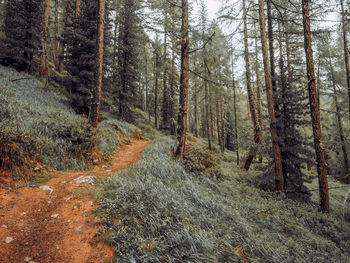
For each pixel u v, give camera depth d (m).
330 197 10.60
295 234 4.55
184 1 7.71
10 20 16.16
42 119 7.16
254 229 4.16
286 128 9.05
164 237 3.05
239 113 25.03
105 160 7.78
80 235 2.99
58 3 23.02
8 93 9.12
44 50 14.23
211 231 3.45
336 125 16.42
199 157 8.30
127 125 15.68
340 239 4.78
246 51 11.95
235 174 9.40
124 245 2.78
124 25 18.67
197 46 8.17
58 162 5.88
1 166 4.26
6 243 2.58
